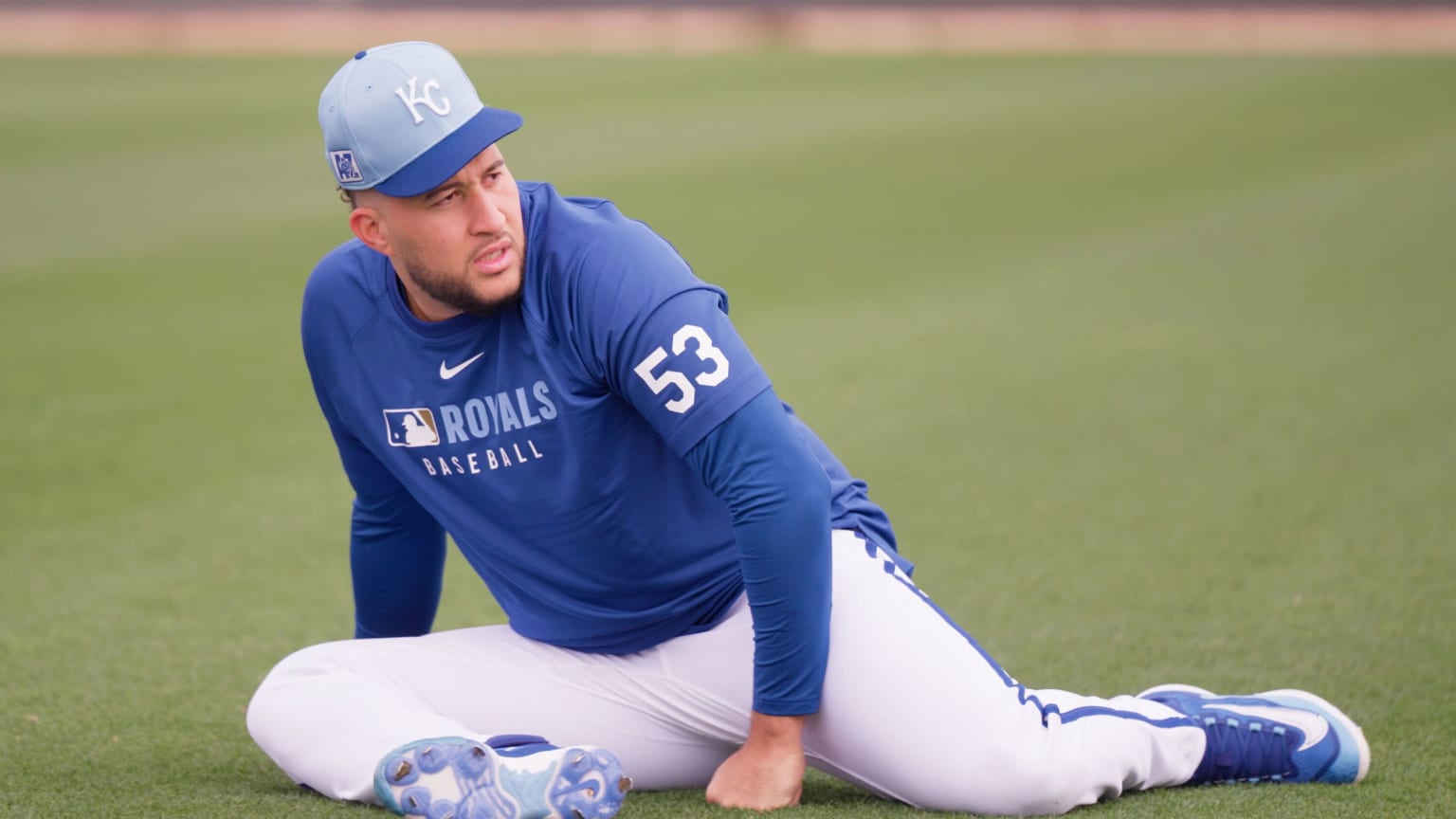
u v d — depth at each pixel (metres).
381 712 9.13
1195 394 23.94
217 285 35.47
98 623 14.28
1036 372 25.97
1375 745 10.59
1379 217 42.81
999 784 8.94
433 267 8.50
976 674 9.07
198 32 138.50
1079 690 12.02
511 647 9.88
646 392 8.56
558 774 8.45
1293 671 12.32
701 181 53.75
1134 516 17.53
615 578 9.44
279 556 16.61
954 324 30.56
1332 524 16.91
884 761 9.13
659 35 140.25
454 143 8.22
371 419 9.55
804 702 9.02
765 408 8.56
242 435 22.36
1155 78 94.38
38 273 36.84
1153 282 34.81
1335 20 132.88
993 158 59.31
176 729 11.36
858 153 61.28
